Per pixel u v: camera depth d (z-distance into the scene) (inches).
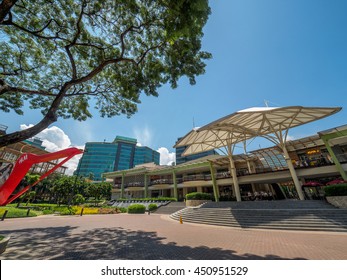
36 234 370.9
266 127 848.9
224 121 692.1
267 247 265.1
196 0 188.9
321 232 368.5
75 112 476.4
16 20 322.7
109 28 353.1
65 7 321.7
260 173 822.5
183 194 1342.3
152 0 254.8
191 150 1067.3
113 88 466.6
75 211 927.0
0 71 362.0
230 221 509.7
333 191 509.0
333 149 781.9
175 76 365.4
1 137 194.7
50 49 381.4
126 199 1418.6
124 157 4434.1
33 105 424.2
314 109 629.3
